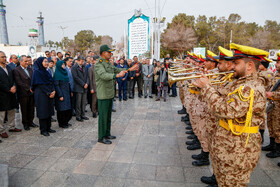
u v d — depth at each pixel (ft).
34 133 14.94
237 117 5.67
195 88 12.20
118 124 17.04
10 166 10.22
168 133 15.05
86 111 21.68
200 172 9.83
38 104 13.94
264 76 5.98
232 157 6.03
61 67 15.21
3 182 7.23
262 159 11.21
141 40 35.35
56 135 14.57
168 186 8.73
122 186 8.70
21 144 12.93
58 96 15.10
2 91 13.55
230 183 6.18
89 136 14.42
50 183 8.87
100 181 9.04
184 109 20.29
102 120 12.97
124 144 13.04
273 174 9.68
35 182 8.93
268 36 117.39
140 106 23.67
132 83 28.22
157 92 28.68
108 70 12.88
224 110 5.70
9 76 14.38
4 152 11.77
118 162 10.72
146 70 28.17
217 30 128.88
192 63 15.67
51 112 14.61
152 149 12.34
